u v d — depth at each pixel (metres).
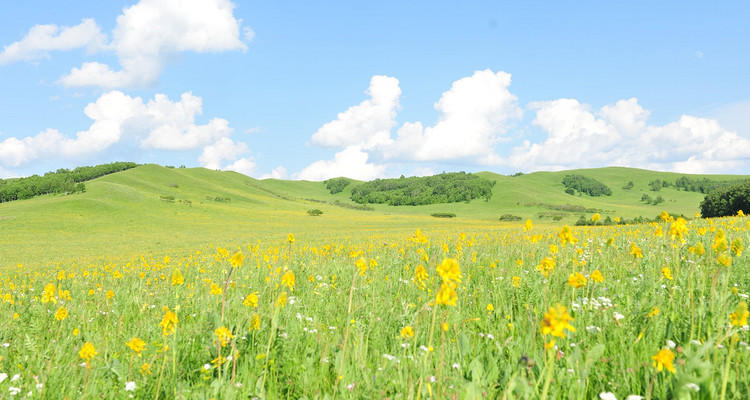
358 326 4.61
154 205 147.25
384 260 10.50
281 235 85.44
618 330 3.92
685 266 6.39
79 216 118.38
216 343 3.86
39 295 9.38
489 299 5.80
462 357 3.74
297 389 3.54
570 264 7.45
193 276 11.73
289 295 6.79
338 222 139.00
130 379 3.71
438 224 129.75
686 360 2.91
